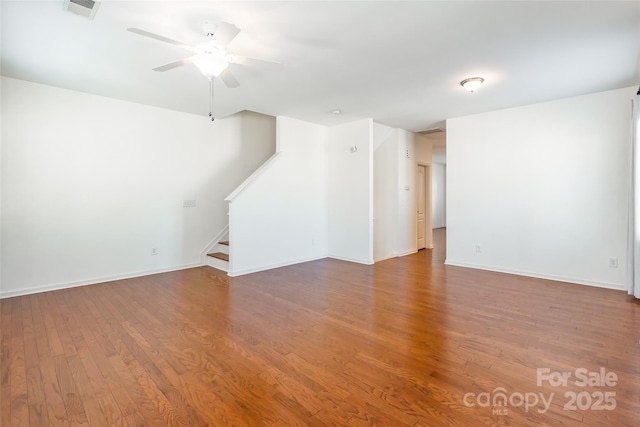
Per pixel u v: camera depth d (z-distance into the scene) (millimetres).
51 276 3830
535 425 1569
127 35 2506
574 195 4102
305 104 4383
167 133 4738
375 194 6340
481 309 3189
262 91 3840
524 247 4512
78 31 2445
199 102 4355
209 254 5156
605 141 3871
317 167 5746
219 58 2367
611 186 3855
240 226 4660
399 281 4273
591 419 1607
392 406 1730
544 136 4289
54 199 3822
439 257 5980
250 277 4496
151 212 4625
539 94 3955
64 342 2479
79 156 3979
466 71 3223
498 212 4727
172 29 2422
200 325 2818
